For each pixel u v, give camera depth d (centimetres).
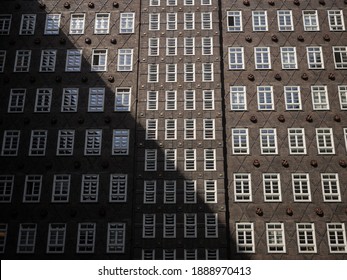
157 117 4181
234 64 4366
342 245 3725
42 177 4000
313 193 3888
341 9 4556
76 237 3797
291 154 4019
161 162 4025
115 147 4088
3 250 3762
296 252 3709
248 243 3756
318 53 4391
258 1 4606
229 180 3959
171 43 4469
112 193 3938
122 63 4403
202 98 4238
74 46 4484
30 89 4316
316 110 4166
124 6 4634
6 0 4666
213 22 4538
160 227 3812
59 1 4662
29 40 4512
